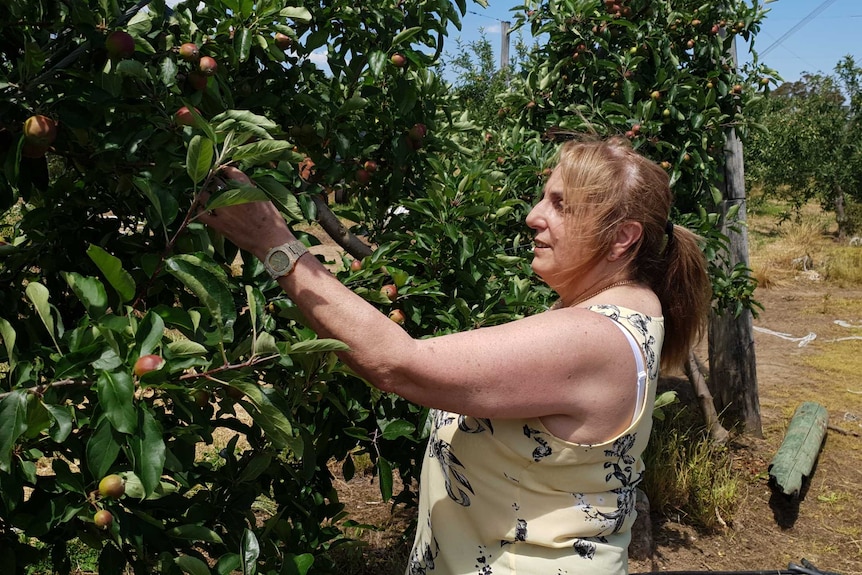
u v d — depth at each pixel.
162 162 1.46
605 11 4.45
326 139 2.30
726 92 4.61
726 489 4.42
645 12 4.65
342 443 2.27
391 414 2.14
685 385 6.21
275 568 1.89
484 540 1.45
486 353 1.28
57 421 1.20
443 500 1.52
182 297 1.94
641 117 4.10
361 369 1.32
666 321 1.60
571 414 1.33
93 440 1.16
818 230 16.09
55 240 1.78
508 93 4.79
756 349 7.98
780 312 9.59
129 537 1.45
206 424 1.54
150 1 1.55
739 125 4.67
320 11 2.09
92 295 1.26
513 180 3.63
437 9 2.30
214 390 1.43
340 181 2.49
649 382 1.37
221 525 1.84
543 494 1.38
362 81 2.41
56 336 1.33
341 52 2.24
